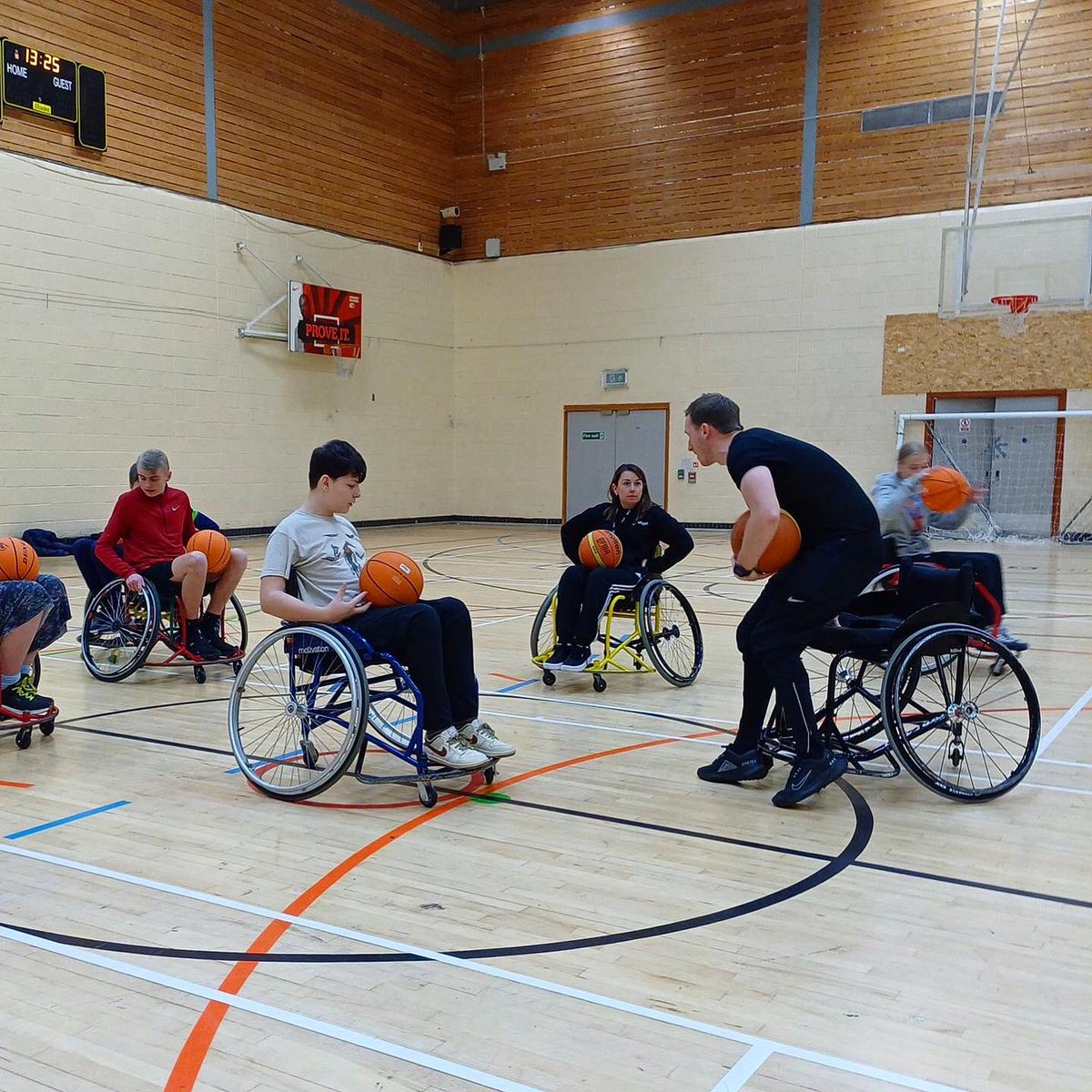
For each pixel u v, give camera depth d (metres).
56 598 3.70
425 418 14.86
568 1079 1.61
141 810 2.96
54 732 3.85
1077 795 3.10
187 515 5.00
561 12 13.99
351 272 13.40
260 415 12.26
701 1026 1.78
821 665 5.14
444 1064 1.66
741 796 3.10
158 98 10.83
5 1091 1.58
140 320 10.77
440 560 10.15
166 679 4.86
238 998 1.87
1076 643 5.60
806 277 12.73
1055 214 11.38
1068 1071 1.65
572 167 14.14
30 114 9.64
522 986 1.92
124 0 10.40
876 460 12.52
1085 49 11.07
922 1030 1.77
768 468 2.89
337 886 2.40
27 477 9.79
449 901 2.32
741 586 8.09
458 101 14.89
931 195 11.95
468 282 15.11
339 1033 1.75
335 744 3.67
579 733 3.83
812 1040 1.73
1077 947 2.10
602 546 4.52
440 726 3.00
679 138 13.36
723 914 2.25
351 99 13.25
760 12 12.66
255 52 11.91
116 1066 1.65
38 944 2.09
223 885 2.41
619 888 2.39
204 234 11.41
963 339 11.91
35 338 9.79
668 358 13.71
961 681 3.14
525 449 14.91
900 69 11.96
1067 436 11.52
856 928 2.18
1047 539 11.75
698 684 4.71
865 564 2.93
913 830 2.80
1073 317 11.37
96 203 10.27
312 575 3.19
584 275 14.21
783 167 12.75
